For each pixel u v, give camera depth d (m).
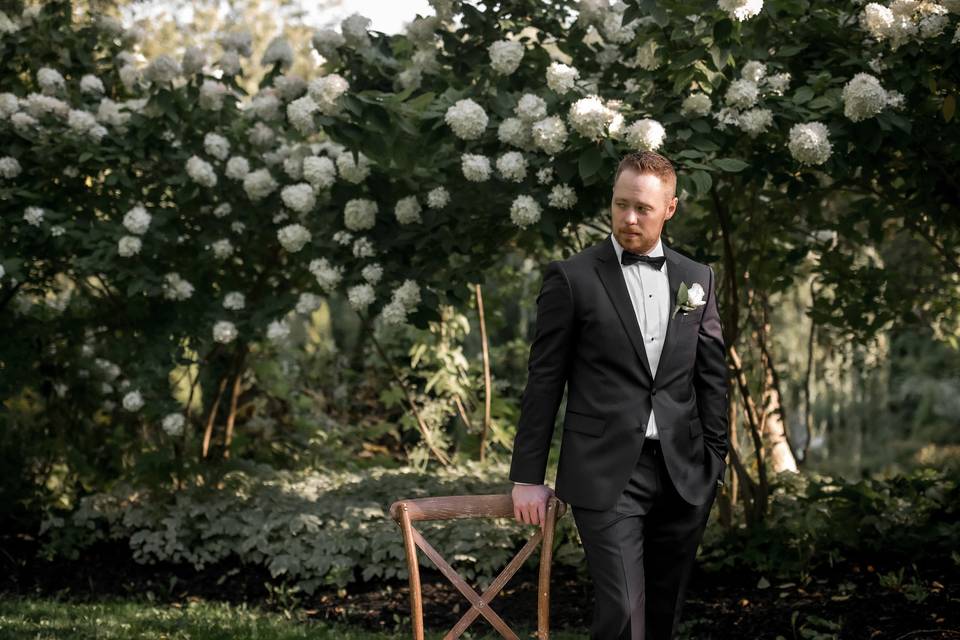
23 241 5.24
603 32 4.78
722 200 4.96
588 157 3.97
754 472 5.86
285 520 5.34
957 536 4.64
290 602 4.95
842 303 5.72
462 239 4.75
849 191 4.98
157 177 5.55
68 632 4.05
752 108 4.17
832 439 12.64
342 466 7.04
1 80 5.65
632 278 2.68
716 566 4.79
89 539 5.61
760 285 5.39
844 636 3.88
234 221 5.47
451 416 7.32
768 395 5.66
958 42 3.81
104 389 6.29
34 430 6.29
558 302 2.64
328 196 5.32
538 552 5.17
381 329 7.55
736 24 3.87
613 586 2.51
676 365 2.65
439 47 4.88
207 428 6.06
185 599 5.04
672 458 2.60
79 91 5.61
